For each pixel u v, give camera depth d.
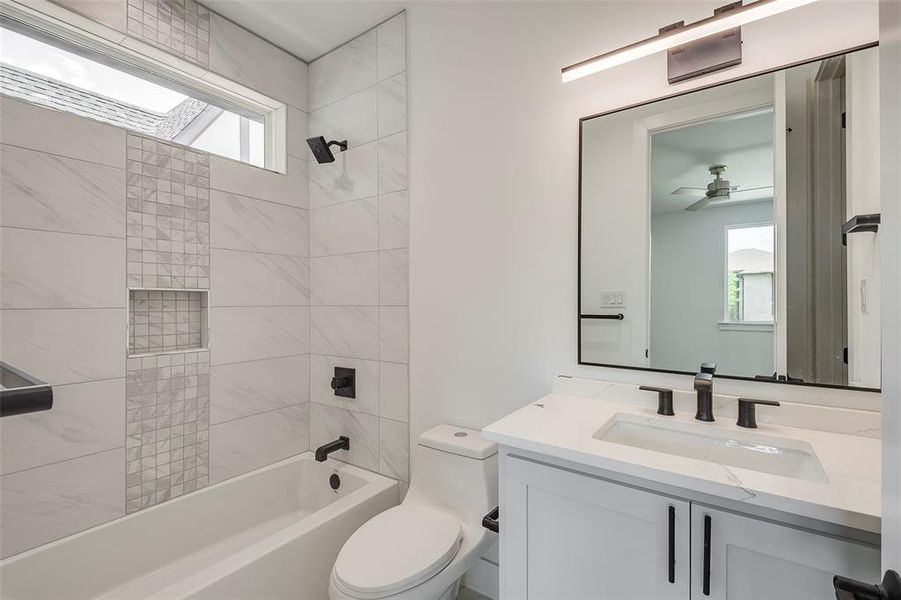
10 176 1.44
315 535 1.61
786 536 0.81
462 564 1.37
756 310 1.27
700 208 1.35
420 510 1.57
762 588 0.84
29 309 1.48
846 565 0.76
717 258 1.33
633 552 0.98
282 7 1.99
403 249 2.03
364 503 1.83
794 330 1.21
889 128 0.46
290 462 2.25
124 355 1.71
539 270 1.66
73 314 1.58
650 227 1.44
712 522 0.88
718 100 1.33
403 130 2.03
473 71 1.82
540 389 1.66
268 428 2.21
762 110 1.26
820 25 1.19
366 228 2.17
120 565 1.65
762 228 1.26
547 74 1.64
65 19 1.61
